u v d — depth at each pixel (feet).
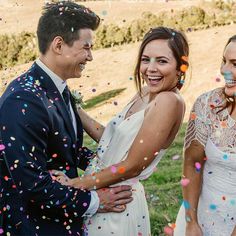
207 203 9.33
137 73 9.33
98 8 49.32
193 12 42.70
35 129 8.02
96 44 44.93
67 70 8.63
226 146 8.98
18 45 44.29
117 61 41.34
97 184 8.68
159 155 9.11
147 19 44.39
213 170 9.23
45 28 8.50
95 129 10.16
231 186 9.12
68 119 8.61
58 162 8.61
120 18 46.44
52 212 8.57
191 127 9.33
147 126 8.64
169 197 16.55
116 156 9.02
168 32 8.78
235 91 8.77
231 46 8.68
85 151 10.01
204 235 9.39
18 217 8.48
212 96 9.21
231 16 42.60
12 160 7.96
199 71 35.58
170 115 8.64
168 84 8.82
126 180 9.06
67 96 8.85
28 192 8.05
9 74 41.27
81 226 9.00
